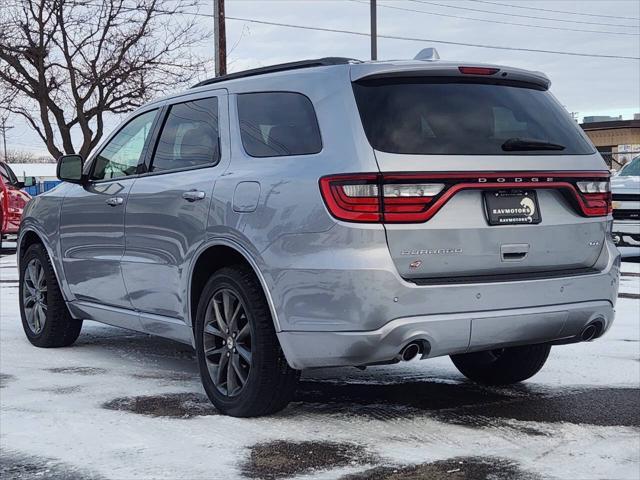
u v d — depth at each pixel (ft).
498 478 12.52
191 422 15.38
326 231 14.12
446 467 12.98
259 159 15.88
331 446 14.01
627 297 31.35
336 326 14.05
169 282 17.54
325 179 14.24
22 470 12.93
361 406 16.56
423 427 15.12
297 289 14.42
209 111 17.60
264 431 14.83
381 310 13.83
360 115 14.60
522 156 15.14
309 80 15.60
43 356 21.44
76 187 21.33
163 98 19.36
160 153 18.69
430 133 14.67
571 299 15.47
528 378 18.44
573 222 15.64
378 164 14.06
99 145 20.95
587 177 15.80
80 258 20.67
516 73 16.20
